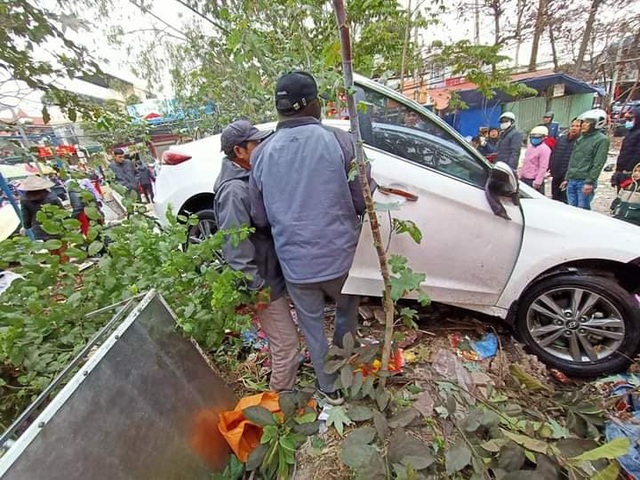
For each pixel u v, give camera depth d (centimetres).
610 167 845
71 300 153
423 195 216
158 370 132
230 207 158
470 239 220
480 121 1211
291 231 148
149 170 727
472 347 235
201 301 166
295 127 150
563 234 217
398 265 158
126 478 104
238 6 217
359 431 135
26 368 147
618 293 208
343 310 194
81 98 206
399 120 225
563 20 1140
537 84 1147
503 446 131
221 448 148
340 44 110
